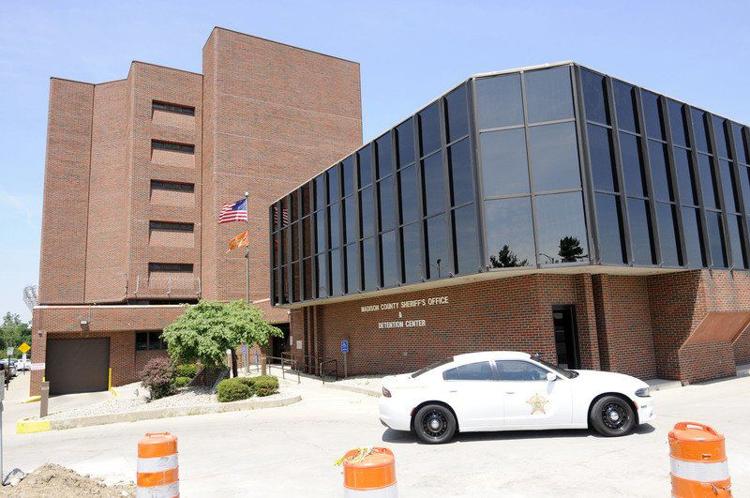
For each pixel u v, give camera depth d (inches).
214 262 1535.4
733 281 658.2
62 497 252.2
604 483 260.2
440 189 639.8
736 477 264.2
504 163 569.0
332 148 1796.3
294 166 1707.7
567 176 550.3
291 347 1174.3
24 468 362.3
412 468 304.0
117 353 1318.9
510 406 361.4
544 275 580.4
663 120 644.7
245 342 726.5
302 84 1776.6
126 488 285.9
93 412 622.2
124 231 1620.3
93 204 1669.5
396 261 716.7
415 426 366.3
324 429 450.6
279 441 408.8
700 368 653.3
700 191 654.5
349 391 728.3
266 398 631.8
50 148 1648.6
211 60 1675.7
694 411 448.8
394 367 803.4
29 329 3966.5
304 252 998.4
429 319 733.9
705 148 684.7
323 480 292.4
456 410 363.3
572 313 599.2
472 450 338.6
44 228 1606.8
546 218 549.6
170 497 213.8
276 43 1747.0
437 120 650.8
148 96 1643.7
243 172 1615.4
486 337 634.2
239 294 1547.7
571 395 358.9
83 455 401.1
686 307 627.2
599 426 354.9
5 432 591.8
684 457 169.3
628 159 594.9
